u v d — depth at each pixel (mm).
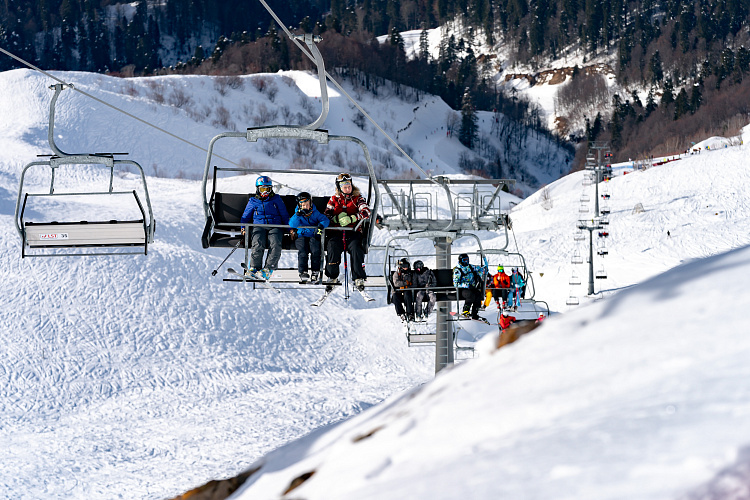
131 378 56906
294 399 53406
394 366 63031
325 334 68312
